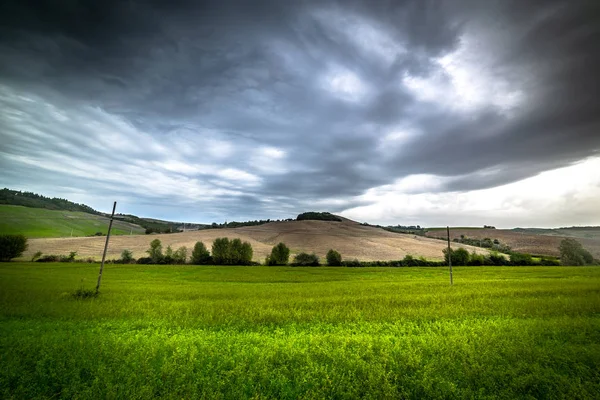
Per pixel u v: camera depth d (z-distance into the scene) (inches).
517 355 368.8
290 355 372.5
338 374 316.8
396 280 1560.0
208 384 295.6
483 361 349.4
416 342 429.1
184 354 366.9
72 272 1765.5
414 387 300.2
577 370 329.7
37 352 372.5
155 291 1056.8
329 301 847.7
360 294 1013.2
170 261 2736.2
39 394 277.4
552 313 636.1
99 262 2608.3
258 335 469.4
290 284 1366.9
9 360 340.2
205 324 566.3
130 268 2155.5
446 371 327.9
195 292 1046.4
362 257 3253.0
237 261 2775.6
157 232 4845.0
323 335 475.5
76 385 292.8
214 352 382.9
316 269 2329.0
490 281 1369.3
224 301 840.3
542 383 303.6
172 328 533.3
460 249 2817.4
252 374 313.7
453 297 893.2
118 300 830.5
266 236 4436.5
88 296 880.9
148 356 358.3
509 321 545.0
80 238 3784.5
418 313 661.9
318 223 5772.6
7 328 492.4
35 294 874.1
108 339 429.7
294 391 291.3
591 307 673.6
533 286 1143.0
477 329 489.4
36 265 2192.4
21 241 2635.3
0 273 1635.1
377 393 282.5
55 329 511.2
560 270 2122.3
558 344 404.8
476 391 289.6
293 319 624.1
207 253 2805.1
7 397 276.4
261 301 846.5
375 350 402.0
